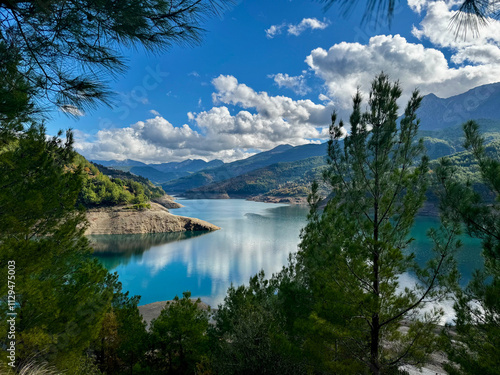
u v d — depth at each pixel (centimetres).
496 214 557
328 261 855
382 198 807
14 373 537
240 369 952
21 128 481
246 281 4422
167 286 4250
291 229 9781
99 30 255
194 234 9056
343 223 848
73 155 764
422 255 4197
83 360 859
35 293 664
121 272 4984
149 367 1439
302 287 1084
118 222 9269
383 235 787
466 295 659
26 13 235
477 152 582
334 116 900
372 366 772
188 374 1401
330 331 782
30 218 638
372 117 810
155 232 9225
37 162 646
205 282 4403
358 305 763
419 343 742
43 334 643
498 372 557
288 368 896
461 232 623
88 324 795
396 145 799
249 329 993
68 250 759
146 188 17025
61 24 238
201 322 1499
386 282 797
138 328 1477
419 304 761
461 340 662
